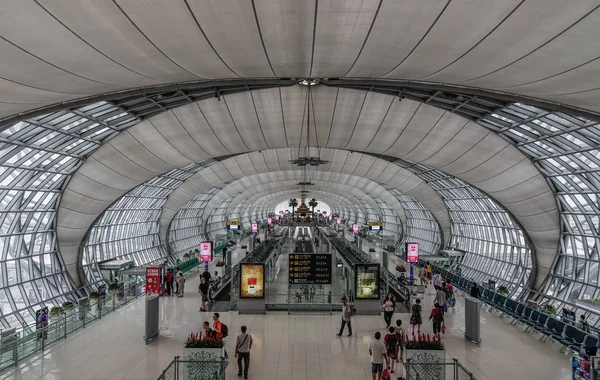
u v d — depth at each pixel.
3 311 21.39
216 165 44.12
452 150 27.91
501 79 14.84
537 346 14.25
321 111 25.95
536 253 30.73
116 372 11.67
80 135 22.94
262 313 18.47
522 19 10.64
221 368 10.14
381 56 14.26
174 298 22.11
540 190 27.00
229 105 25.25
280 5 10.98
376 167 44.97
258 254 29.30
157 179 38.41
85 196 27.86
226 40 12.63
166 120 25.78
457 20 11.23
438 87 19.56
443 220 49.22
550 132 21.83
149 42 12.14
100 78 14.48
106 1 9.84
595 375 10.04
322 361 12.52
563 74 12.95
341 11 11.34
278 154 43.50
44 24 10.20
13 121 16.64
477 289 20.39
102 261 34.53
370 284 18.56
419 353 11.07
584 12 9.79
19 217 23.31
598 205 23.67
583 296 24.98
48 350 13.55
